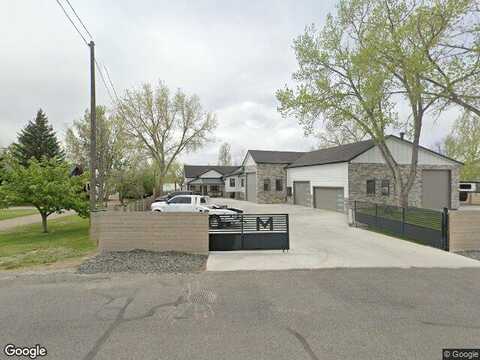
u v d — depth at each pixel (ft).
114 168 82.74
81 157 86.12
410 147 69.67
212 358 9.83
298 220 53.16
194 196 52.60
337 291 16.55
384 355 10.00
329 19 50.44
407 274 19.89
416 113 48.39
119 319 12.91
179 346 10.62
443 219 27.73
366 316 13.19
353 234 37.22
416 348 10.46
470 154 71.61
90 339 11.18
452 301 14.99
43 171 40.91
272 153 107.76
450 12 36.42
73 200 40.73
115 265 21.74
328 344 10.75
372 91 44.19
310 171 82.38
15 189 39.24
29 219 60.64
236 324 12.42
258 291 16.58
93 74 35.60
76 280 18.58
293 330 11.87
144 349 10.44
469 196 97.76
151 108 106.32
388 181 67.36
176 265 21.98
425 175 70.90
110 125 80.53
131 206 53.16
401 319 12.86
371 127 51.65
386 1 42.52
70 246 30.30
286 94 53.26
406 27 39.42
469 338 11.19
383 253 26.18
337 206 69.46
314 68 52.75
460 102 38.47
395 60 41.29
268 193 98.32
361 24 47.52
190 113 112.57
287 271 20.68
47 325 12.34
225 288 17.11
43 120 125.29
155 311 13.79
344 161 65.67
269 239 27.09
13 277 19.16
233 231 27.07
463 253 25.99
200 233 25.72
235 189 136.56
